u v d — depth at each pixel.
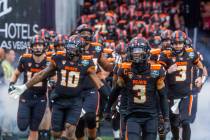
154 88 13.84
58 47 18.62
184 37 17.31
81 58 15.02
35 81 15.20
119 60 18.70
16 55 21.50
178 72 17.44
